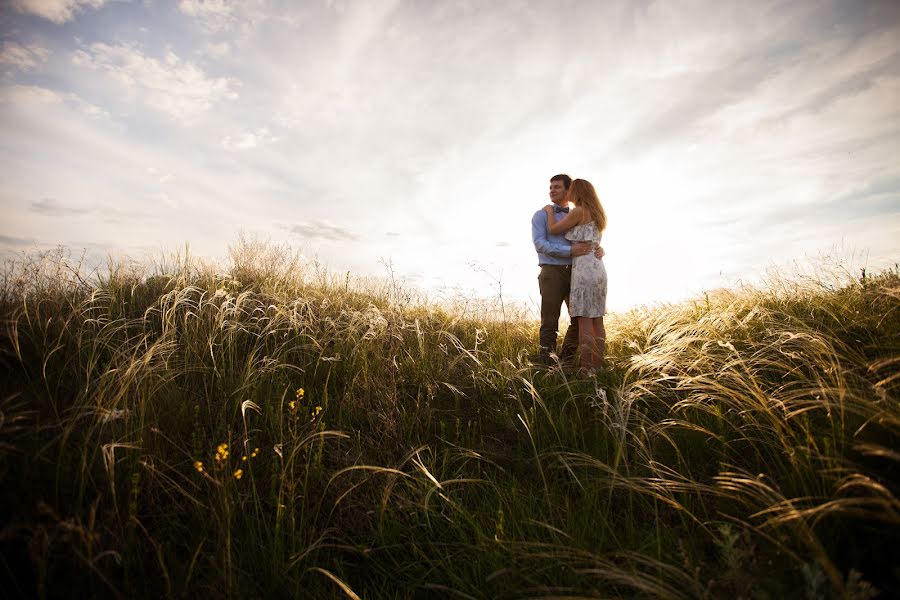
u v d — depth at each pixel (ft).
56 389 8.80
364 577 6.77
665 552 6.26
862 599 4.25
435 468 9.11
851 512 5.34
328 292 20.31
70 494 6.66
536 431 10.19
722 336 12.07
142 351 10.72
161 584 5.92
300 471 8.40
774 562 5.41
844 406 7.11
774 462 7.66
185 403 9.23
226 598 5.71
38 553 5.54
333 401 11.00
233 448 8.54
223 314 12.66
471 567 6.54
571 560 6.12
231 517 6.86
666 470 8.00
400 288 20.08
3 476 6.40
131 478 6.76
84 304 12.69
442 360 14.25
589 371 12.91
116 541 6.15
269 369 11.00
